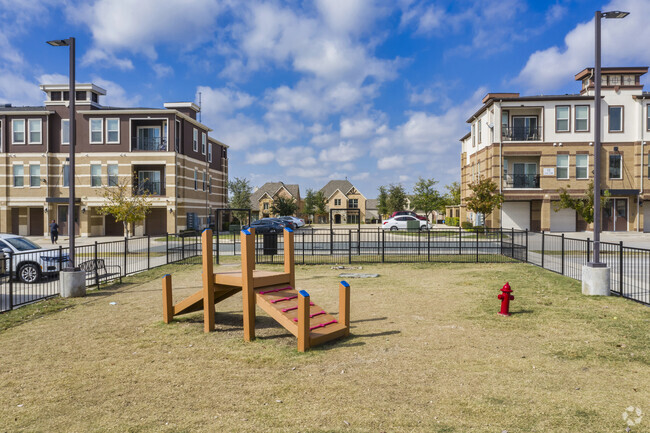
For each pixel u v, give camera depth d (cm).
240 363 563
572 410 413
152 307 916
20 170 3650
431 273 1363
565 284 1103
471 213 3894
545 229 3247
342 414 413
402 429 382
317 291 1054
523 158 3338
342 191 8431
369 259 1762
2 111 3634
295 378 507
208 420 407
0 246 1327
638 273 1285
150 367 552
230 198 5625
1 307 933
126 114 3531
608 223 3319
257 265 1605
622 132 3262
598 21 982
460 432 374
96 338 687
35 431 391
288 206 6197
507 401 435
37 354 608
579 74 3422
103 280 1292
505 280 1189
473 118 3784
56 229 2892
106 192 3253
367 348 611
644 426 379
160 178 3606
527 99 3241
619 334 655
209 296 723
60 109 3656
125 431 388
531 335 662
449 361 554
